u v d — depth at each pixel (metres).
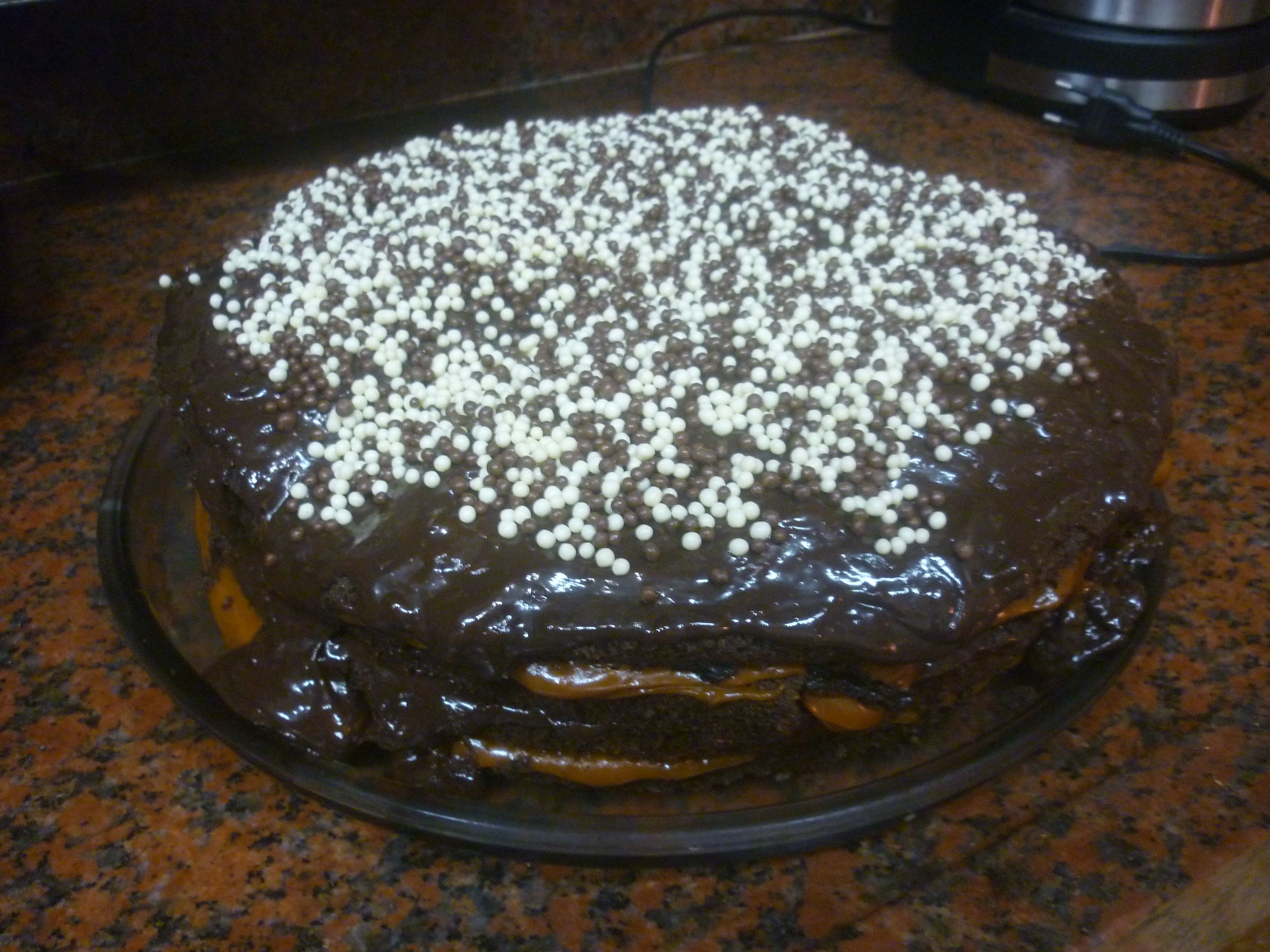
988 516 0.81
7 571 1.09
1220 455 1.18
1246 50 1.58
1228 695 0.94
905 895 0.81
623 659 0.78
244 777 0.91
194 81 1.62
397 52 1.71
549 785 0.86
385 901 0.82
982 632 0.79
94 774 0.91
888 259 1.07
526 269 1.03
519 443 0.84
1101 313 0.99
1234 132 1.70
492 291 1.00
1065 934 0.78
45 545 1.12
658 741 0.83
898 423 0.85
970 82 1.78
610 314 0.99
